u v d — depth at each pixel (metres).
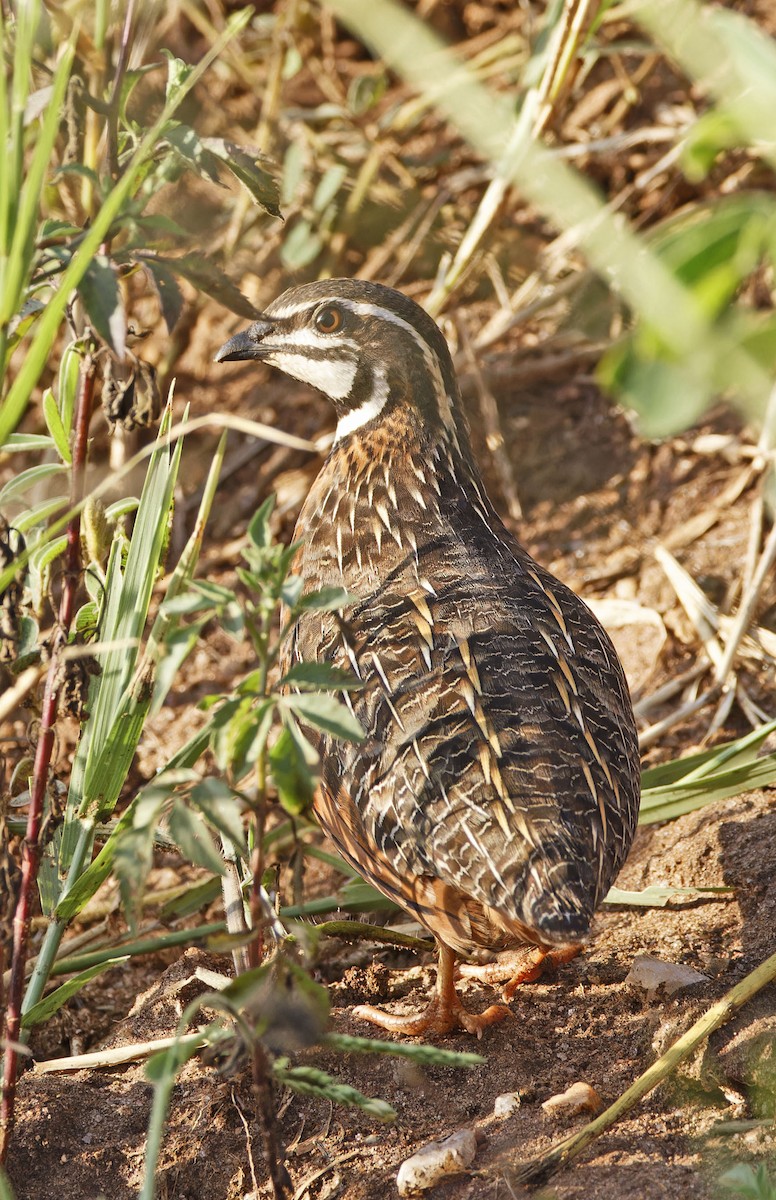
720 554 14.45
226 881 10.08
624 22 17.69
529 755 8.72
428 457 11.13
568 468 15.70
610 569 14.73
